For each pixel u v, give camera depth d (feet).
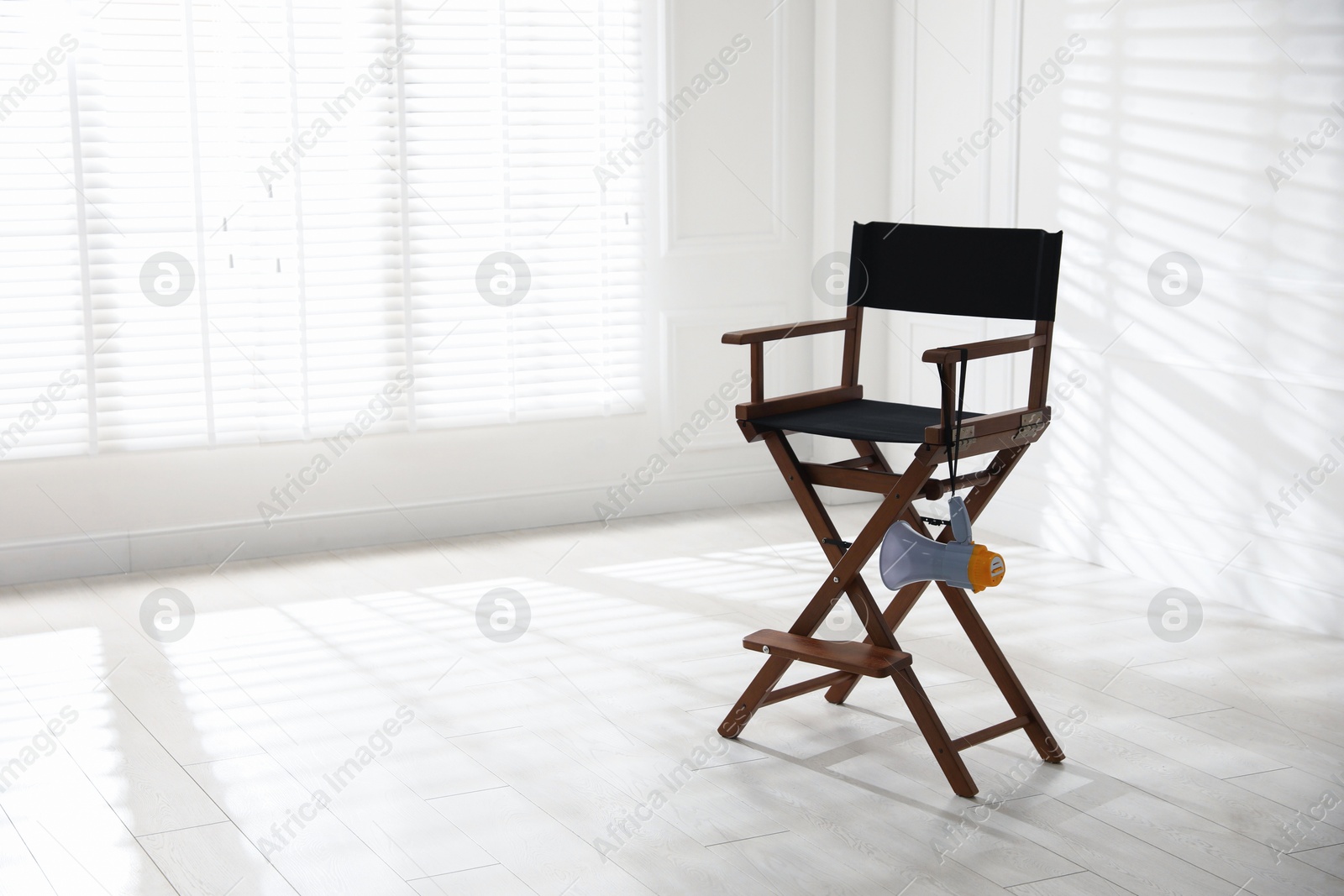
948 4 14.92
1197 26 11.91
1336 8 10.64
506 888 7.34
